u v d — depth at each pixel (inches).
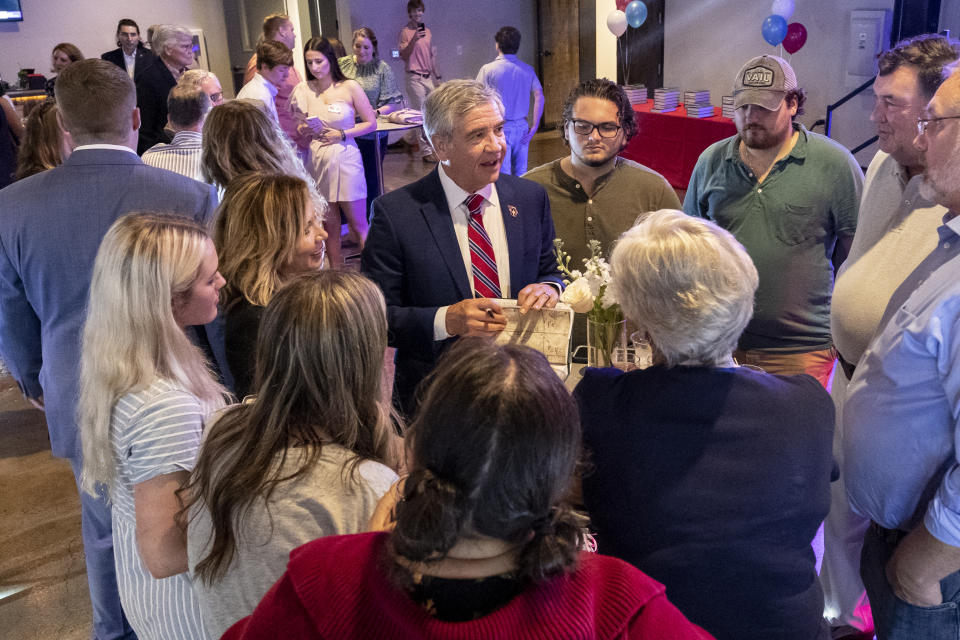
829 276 103.5
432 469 31.0
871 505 60.6
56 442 84.9
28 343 89.3
